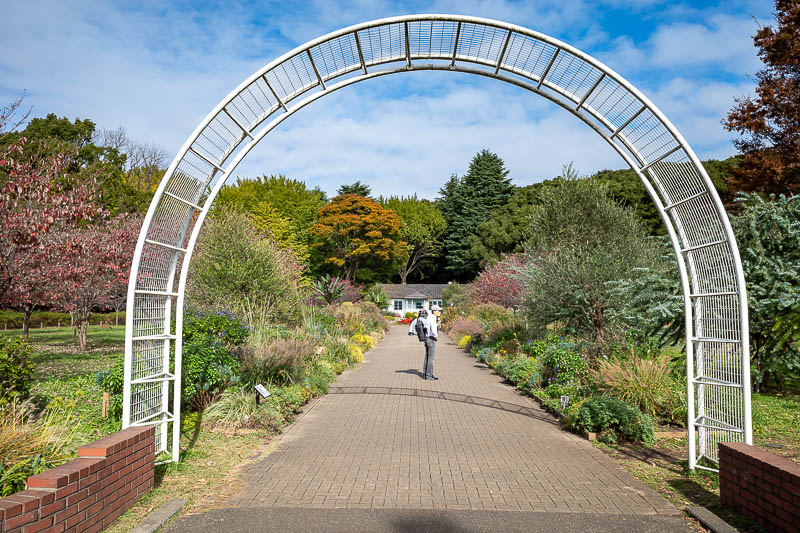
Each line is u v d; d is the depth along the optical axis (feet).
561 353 33.99
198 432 22.82
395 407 30.37
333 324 65.31
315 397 33.58
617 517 13.74
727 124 61.05
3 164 35.12
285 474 17.51
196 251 53.72
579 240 53.06
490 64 19.58
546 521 13.43
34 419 20.61
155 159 133.59
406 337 98.78
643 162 19.12
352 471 17.89
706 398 18.42
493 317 78.95
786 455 19.31
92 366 41.47
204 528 12.92
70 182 56.24
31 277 35.55
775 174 56.34
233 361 27.73
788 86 56.85
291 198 167.63
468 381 41.52
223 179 18.63
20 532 9.61
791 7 56.29
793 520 11.32
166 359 18.26
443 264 213.05
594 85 18.98
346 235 171.42
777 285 29.45
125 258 49.83
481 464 18.83
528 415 28.09
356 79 19.48
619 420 22.27
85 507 11.69
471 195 200.13
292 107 18.97
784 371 36.91
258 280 51.72
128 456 14.01
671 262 34.76
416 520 13.46
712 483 16.69
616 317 37.78
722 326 17.53
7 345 22.34
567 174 56.44
